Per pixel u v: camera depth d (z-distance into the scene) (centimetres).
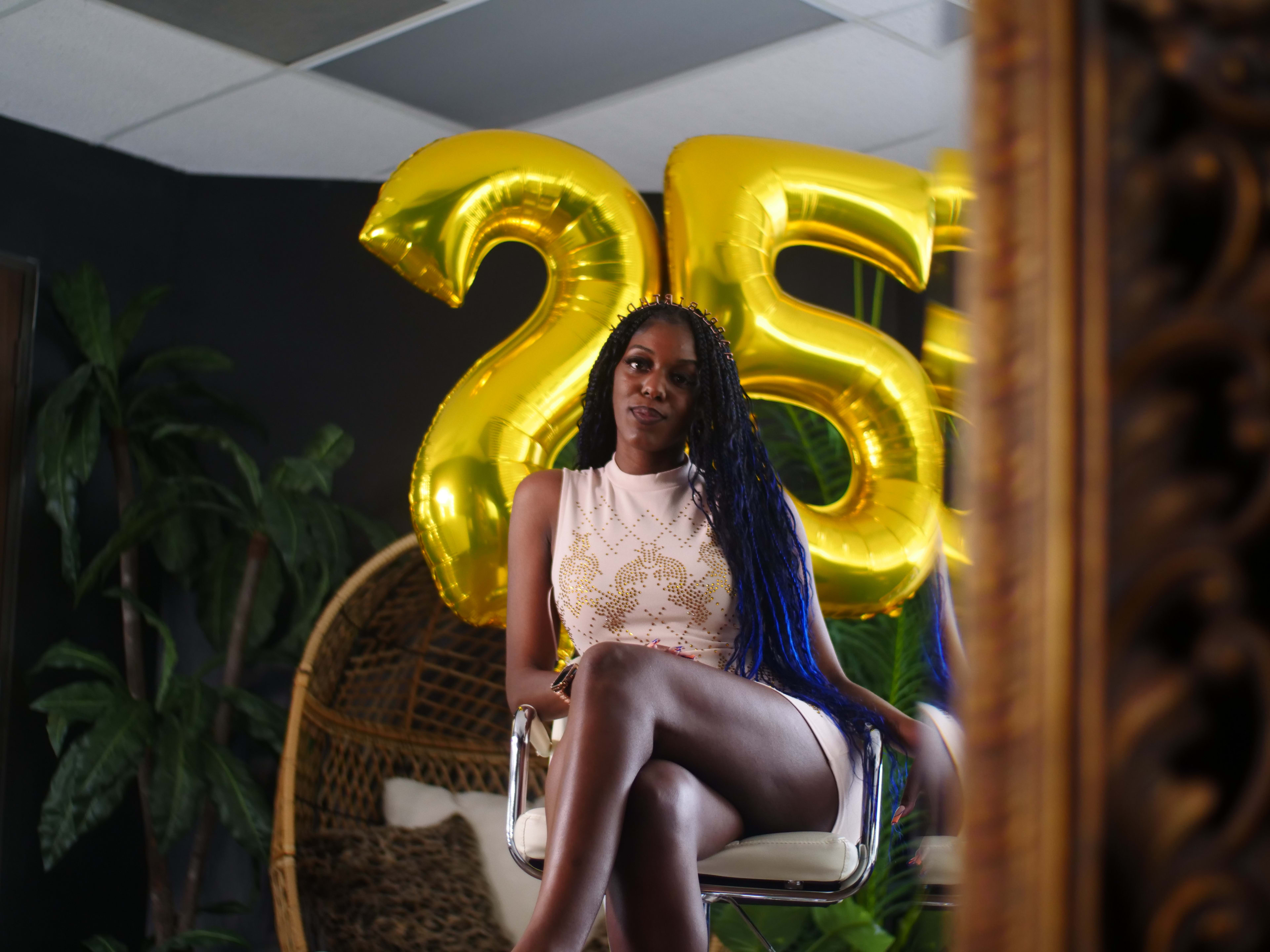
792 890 159
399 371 391
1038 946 33
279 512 332
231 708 346
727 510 184
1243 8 36
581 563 182
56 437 330
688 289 261
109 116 346
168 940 325
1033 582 34
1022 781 34
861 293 343
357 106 338
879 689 309
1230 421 34
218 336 385
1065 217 34
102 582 346
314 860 316
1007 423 35
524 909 322
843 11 279
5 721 332
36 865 337
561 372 257
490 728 366
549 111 340
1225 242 34
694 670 155
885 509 262
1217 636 34
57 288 347
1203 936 33
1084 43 35
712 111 337
